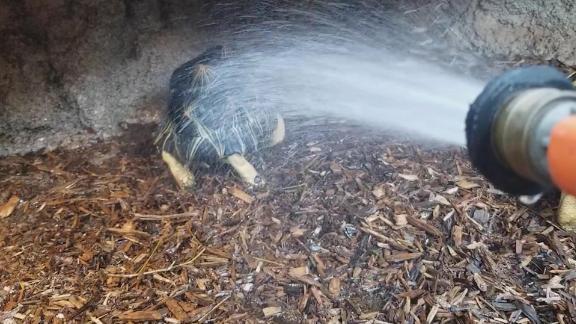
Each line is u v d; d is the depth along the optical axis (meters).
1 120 1.17
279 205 0.96
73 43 1.16
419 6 1.26
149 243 0.92
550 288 0.81
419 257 0.85
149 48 1.21
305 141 1.08
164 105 1.22
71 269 0.89
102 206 1.00
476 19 1.24
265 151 1.07
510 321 0.77
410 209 0.93
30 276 0.88
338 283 0.83
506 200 0.93
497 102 0.36
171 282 0.85
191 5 1.20
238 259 0.88
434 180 0.97
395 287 0.82
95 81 1.20
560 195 0.91
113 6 1.15
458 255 0.86
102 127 1.21
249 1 1.23
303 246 0.89
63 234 0.95
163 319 0.80
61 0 1.11
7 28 1.11
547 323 0.77
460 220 0.90
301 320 0.79
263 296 0.82
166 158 1.04
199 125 1.00
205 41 1.24
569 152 0.31
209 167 1.03
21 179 1.09
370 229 0.90
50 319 0.81
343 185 0.98
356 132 1.08
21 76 1.15
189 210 0.97
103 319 0.81
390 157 1.03
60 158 1.15
